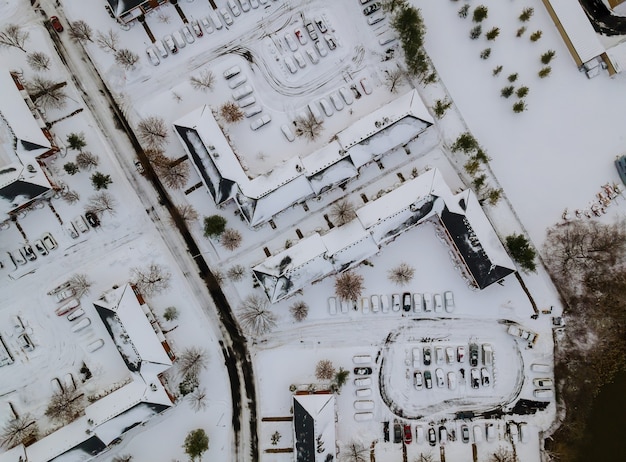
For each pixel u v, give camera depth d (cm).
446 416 6794
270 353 6806
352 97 6800
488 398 6806
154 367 6419
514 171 6806
